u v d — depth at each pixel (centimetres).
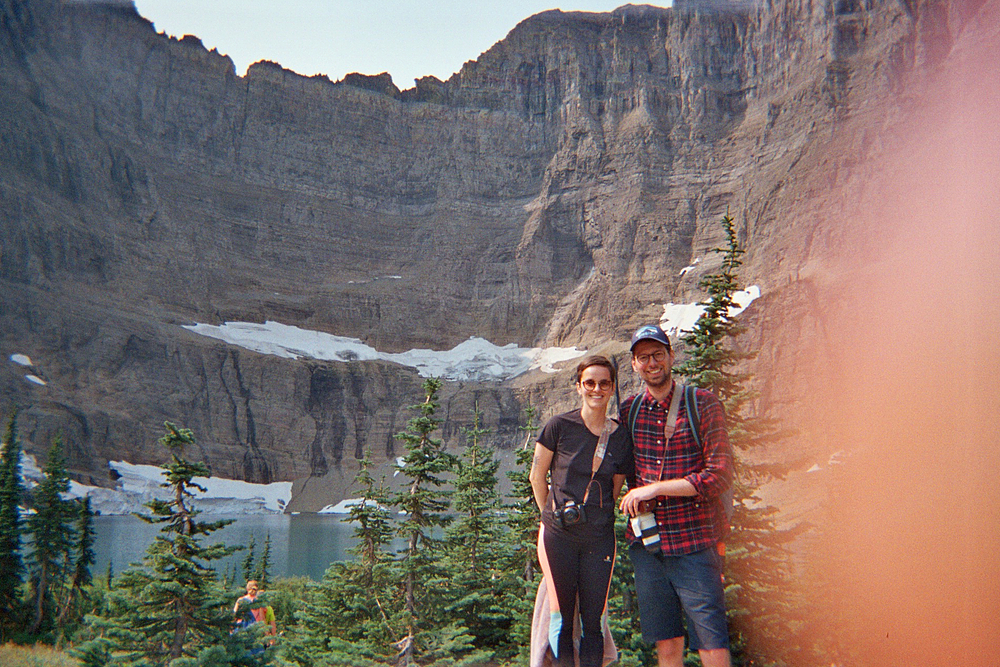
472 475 2122
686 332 1338
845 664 1080
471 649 1850
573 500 406
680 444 404
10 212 17425
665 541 392
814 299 14450
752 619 1197
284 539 10662
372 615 1878
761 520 1269
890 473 1181
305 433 18688
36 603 4216
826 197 17875
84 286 18100
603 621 403
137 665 1302
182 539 1366
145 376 16875
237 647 1364
